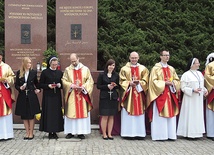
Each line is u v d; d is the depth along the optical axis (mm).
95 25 11734
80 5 11727
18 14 11648
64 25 11742
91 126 10555
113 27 14430
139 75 9250
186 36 14227
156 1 15961
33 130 9805
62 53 11742
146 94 9305
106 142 8758
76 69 9164
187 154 7617
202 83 9227
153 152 7773
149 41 14117
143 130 9227
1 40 13867
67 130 9125
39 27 11742
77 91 9016
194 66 9281
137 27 14758
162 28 14672
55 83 8945
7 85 8938
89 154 7512
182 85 9312
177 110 9250
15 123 10828
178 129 9391
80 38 11734
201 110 9227
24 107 8852
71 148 8039
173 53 13703
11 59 11625
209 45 13945
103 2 15352
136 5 15367
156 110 9141
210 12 15398
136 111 9133
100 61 13344
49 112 8859
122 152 7730
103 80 9094
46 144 8438
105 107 9031
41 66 11656
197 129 9156
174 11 15703
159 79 9164
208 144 8734
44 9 11766
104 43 13672
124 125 9234
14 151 7734
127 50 13273
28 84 8875
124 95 9109
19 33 11648
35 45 11719
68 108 9016
